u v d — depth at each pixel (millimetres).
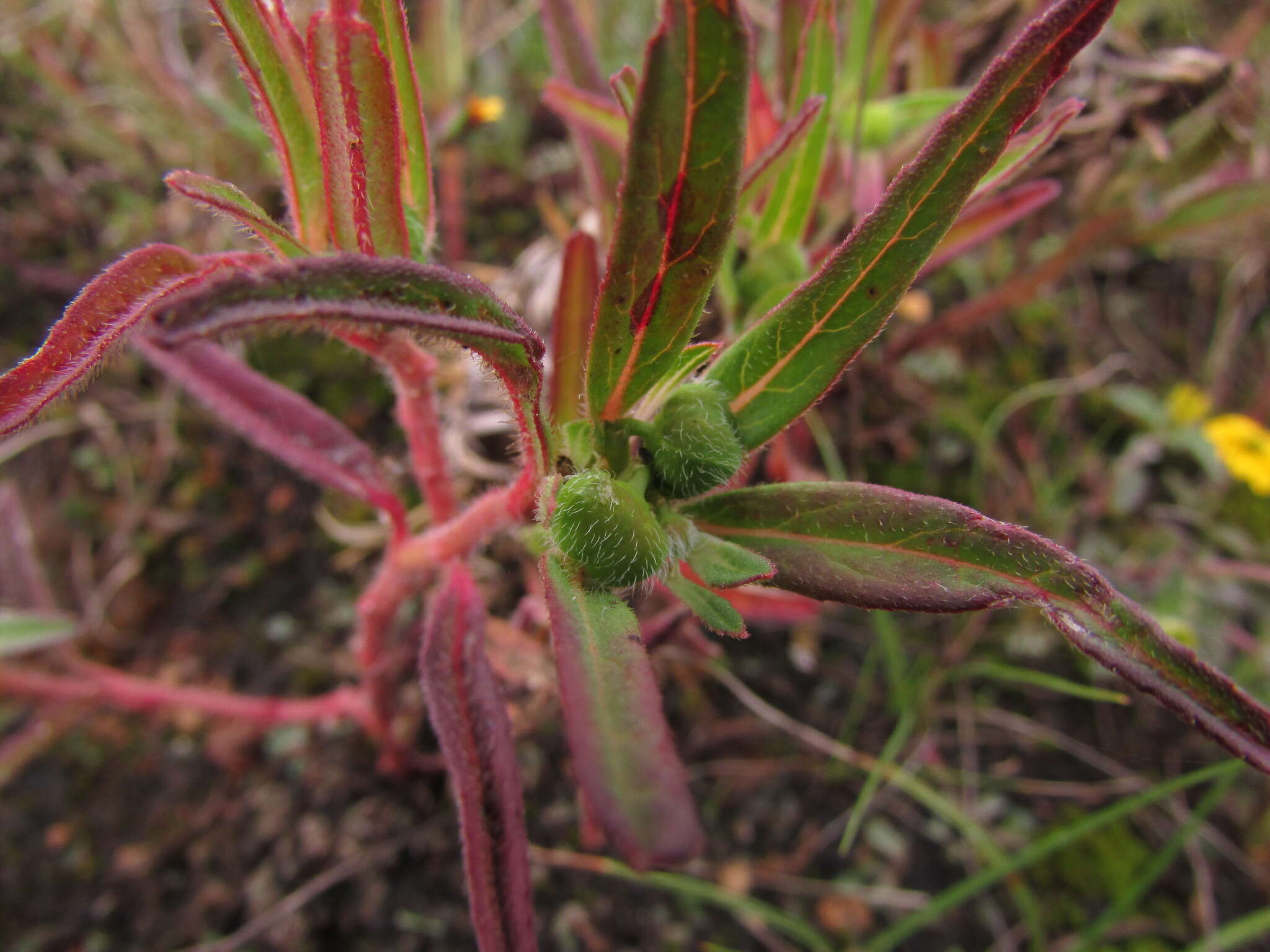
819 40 67
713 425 46
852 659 104
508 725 50
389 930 87
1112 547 115
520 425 47
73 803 94
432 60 112
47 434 109
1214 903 93
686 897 90
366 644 76
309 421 68
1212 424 115
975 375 121
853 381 107
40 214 120
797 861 93
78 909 89
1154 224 105
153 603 105
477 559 100
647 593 46
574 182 127
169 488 109
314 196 49
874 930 90
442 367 107
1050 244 125
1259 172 100
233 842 92
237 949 86
